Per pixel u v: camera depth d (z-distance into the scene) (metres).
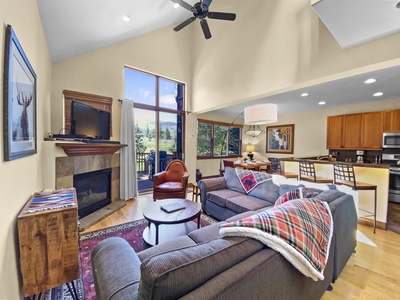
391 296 1.59
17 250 1.28
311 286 1.26
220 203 2.89
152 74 4.65
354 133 5.11
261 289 0.86
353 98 4.74
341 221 1.67
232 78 4.05
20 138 1.34
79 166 2.89
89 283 1.67
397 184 4.09
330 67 2.54
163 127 5.00
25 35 1.54
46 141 2.43
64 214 1.37
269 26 3.31
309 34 2.76
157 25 4.31
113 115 3.89
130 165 4.05
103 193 3.58
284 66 3.07
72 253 1.40
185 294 0.68
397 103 4.64
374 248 2.35
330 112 5.84
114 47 3.90
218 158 7.21
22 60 1.38
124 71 4.13
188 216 2.14
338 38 2.14
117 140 3.96
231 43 4.07
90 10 2.41
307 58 2.78
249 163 5.32
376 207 2.97
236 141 8.00
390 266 2.00
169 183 3.84
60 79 3.24
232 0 3.99
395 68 2.95
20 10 1.41
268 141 7.64
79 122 2.84
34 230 1.28
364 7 1.64
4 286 1.05
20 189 1.39
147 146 4.77
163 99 4.96
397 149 4.64
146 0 2.99
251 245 0.93
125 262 1.01
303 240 1.01
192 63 5.30
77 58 3.41
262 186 2.93
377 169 2.99
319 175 3.89
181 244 1.54
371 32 2.02
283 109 6.24
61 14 2.21
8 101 1.09
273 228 0.99
